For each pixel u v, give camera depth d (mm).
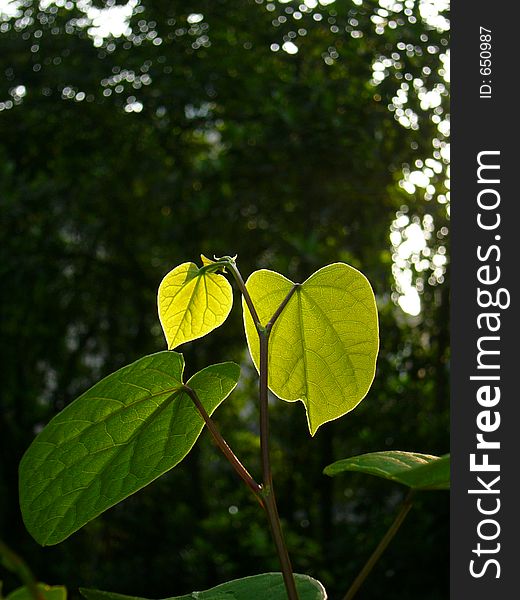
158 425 470
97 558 2439
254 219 2205
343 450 2404
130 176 2287
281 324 514
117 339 2561
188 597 439
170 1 2096
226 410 2650
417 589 1828
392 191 2033
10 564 313
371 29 1922
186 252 2260
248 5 2059
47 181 2354
